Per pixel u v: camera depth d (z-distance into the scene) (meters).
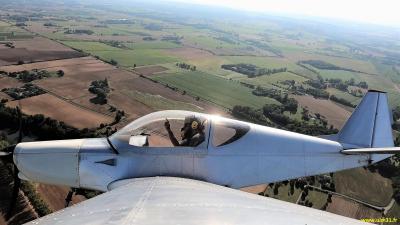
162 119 9.19
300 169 9.91
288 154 9.77
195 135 9.06
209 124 9.16
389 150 10.37
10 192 29.89
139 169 8.83
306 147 10.07
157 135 9.09
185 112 9.30
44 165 9.12
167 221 3.63
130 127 9.24
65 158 9.05
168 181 7.12
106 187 8.90
